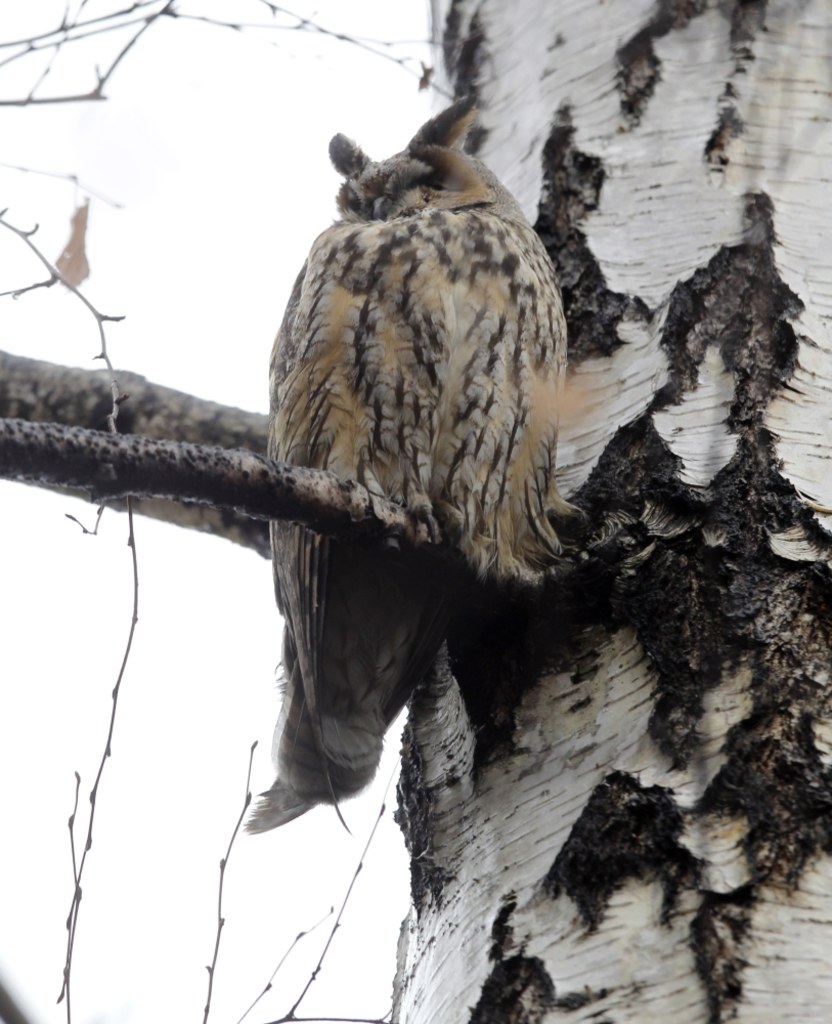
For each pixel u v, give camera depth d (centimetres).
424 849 525
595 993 427
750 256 605
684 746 464
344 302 670
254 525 760
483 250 665
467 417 648
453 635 552
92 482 498
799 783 443
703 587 500
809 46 691
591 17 748
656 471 541
